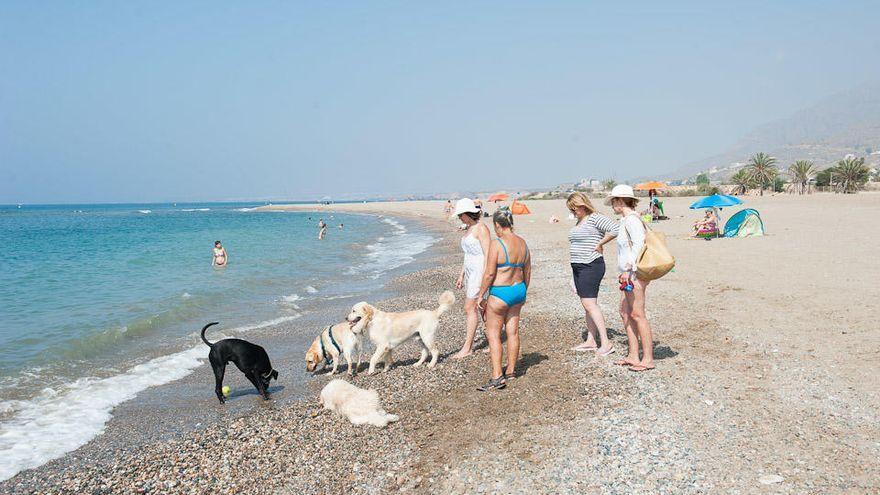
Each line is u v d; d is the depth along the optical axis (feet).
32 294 45.88
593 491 12.63
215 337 32.04
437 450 15.52
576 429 15.87
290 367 26.30
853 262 41.11
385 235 120.88
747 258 46.39
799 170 234.99
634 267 19.15
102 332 32.27
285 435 17.81
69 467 16.38
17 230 155.12
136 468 16.07
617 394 18.31
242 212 358.02
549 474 13.52
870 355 20.25
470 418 17.48
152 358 28.25
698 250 53.93
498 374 19.61
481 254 23.59
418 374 22.91
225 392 22.57
